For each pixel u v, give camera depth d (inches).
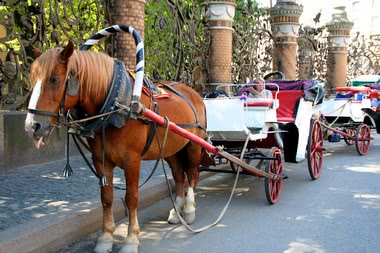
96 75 156.8
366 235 207.0
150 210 249.3
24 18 298.4
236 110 253.3
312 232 211.2
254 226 220.2
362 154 462.6
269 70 690.2
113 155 169.6
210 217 236.4
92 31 345.1
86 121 163.0
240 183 321.4
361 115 462.0
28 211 206.1
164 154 199.8
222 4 503.5
